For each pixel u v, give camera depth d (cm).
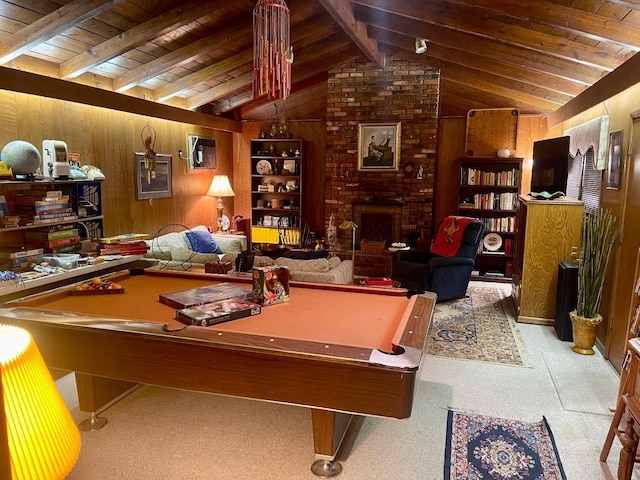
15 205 418
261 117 828
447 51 597
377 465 249
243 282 333
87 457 252
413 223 743
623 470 226
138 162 593
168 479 235
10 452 82
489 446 267
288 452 259
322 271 418
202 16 442
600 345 426
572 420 297
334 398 199
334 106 752
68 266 407
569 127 619
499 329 477
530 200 492
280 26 336
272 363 204
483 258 747
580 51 409
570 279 434
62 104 479
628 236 371
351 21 527
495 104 728
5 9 358
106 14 413
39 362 96
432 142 724
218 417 296
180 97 677
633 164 370
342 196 766
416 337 217
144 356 221
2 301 356
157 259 533
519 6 362
